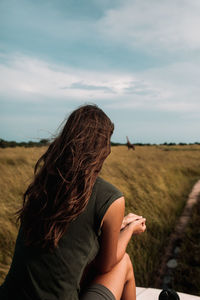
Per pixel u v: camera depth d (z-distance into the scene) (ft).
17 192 17.89
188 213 17.06
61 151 3.60
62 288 3.32
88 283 4.14
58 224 3.36
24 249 3.50
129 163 40.29
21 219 3.74
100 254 3.80
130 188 20.07
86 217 3.46
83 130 3.70
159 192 20.30
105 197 3.52
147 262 9.82
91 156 3.58
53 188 3.48
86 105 4.06
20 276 3.41
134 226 4.78
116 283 4.04
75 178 3.43
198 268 9.35
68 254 3.36
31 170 25.22
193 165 43.91
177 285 8.54
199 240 11.80
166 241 12.08
